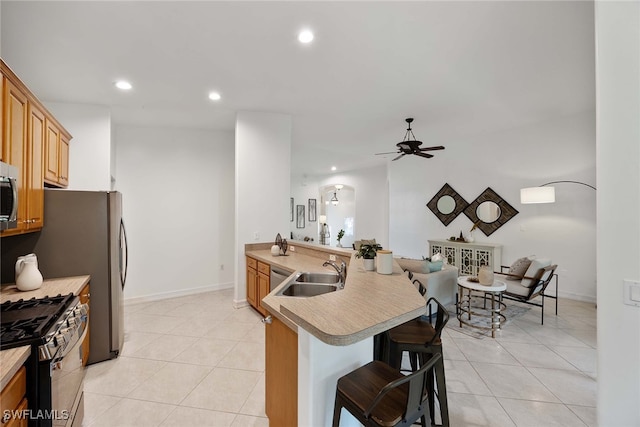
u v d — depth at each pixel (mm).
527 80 3119
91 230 2533
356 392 1209
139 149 4398
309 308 1300
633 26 1164
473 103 3773
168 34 2230
